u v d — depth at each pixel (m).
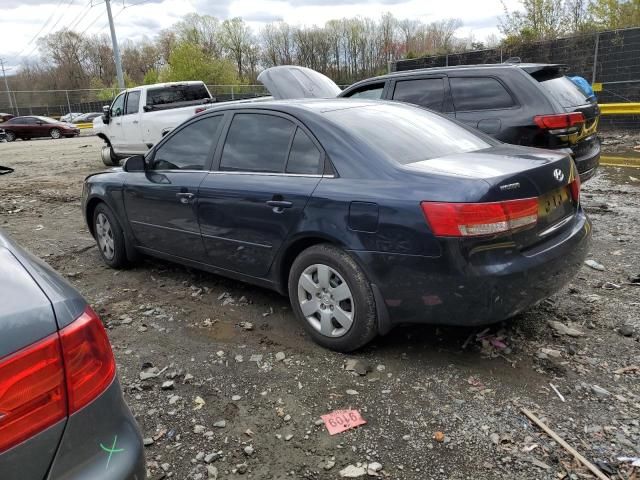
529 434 2.58
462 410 2.78
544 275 3.01
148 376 3.26
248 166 3.89
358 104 4.05
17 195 10.11
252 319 4.02
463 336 3.55
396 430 2.66
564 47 15.58
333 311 3.37
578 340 3.44
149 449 2.61
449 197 2.82
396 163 3.19
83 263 5.64
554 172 3.21
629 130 13.80
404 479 2.34
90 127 40.75
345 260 3.20
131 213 4.90
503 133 5.93
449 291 2.88
